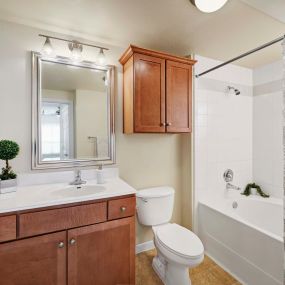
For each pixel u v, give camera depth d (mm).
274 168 2359
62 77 1684
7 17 1459
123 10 1395
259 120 2537
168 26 1602
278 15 1456
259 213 2240
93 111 1798
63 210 1197
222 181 2357
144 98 1693
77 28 1614
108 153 1864
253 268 1555
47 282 1156
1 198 1220
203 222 2096
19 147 1477
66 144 1694
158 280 1667
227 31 1679
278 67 2303
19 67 1521
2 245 1055
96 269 1288
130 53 1671
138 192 1874
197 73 2150
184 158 2246
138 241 2045
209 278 1676
